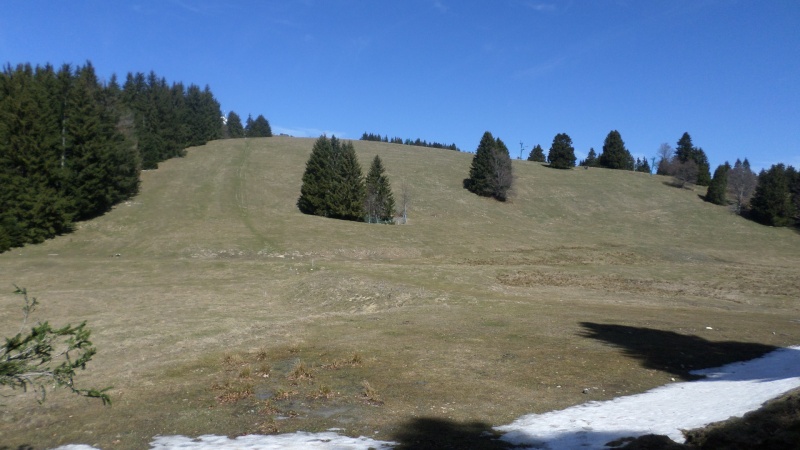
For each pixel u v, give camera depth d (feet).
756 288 115.44
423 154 360.69
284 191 245.45
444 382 41.91
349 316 74.69
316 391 39.04
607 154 393.09
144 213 188.24
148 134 265.75
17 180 148.46
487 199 268.62
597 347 54.44
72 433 32.71
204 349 56.13
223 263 128.26
